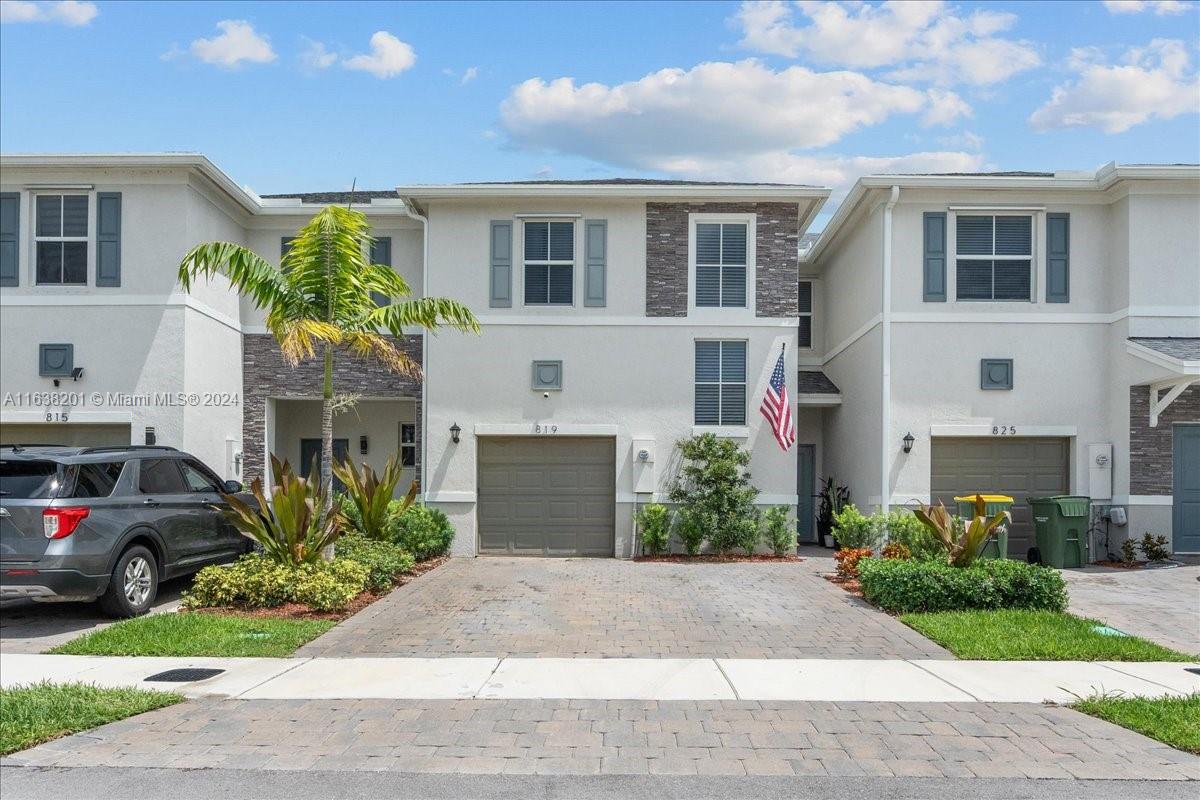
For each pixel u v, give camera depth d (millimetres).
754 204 16781
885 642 9203
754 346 16719
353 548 12758
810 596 11859
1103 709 6746
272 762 5750
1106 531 15789
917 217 16281
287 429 19359
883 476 16031
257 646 8805
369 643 9094
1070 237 16266
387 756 5863
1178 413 15594
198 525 11875
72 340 15492
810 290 21344
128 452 11141
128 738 6203
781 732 6363
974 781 5461
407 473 19297
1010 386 16078
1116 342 15914
